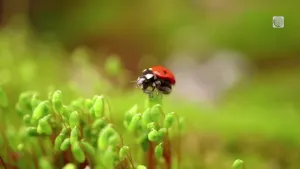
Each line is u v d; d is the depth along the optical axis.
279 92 0.26
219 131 0.17
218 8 0.51
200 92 0.28
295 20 0.40
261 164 0.16
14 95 0.17
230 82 0.29
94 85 0.16
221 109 0.22
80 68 0.21
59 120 0.10
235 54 0.35
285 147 0.17
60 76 0.23
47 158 0.11
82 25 0.54
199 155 0.15
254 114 0.20
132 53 0.47
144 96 0.17
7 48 0.22
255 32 0.41
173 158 0.12
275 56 0.38
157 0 0.55
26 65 0.19
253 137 0.17
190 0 0.53
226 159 0.16
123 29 0.52
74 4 0.58
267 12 0.42
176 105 0.20
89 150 0.09
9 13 0.40
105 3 0.57
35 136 0.10
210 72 0.30
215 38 0.41
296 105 0.23
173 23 0.50
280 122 0.19
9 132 0.10
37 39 0.32
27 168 0.11
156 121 0.09
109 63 0.15
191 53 0.38
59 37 0.52
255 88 0.27
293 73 0.32
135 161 0.11
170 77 0.11
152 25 0.51
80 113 0.09
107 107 0.10
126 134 0.12
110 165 0.08
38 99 0.10
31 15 0.55
